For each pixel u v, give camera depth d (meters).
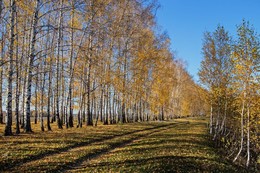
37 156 17.66
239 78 24.95
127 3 41.84
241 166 24.61
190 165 18.23
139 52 47.34
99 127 37.97
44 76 37.72
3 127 35.47
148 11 45.16
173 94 91.94
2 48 27.98
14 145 19.66
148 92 64.25
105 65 45.06
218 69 38.34
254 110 25.70
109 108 53.75
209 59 39.03
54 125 41.50
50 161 16.58
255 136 27.38
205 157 21.30
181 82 91.44
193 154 21.48
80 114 38.47
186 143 26.27
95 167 16.00
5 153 17.08
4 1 25.33
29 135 25.30
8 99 25.08
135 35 46.88
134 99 56.81
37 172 14.48
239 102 27.09
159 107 74.56
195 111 129.50
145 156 19.05
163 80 63.22
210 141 33.81
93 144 23.11
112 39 41.31
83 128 35.66
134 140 27.19
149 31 49.44
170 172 16.11
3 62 20.03
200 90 42.91
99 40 32.56
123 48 47.41
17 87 27.58
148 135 31.81
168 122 62.34
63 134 26.97
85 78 41.22
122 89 46.44
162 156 19.27
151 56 48.28
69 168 16.03
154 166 16.56
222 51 37.91
